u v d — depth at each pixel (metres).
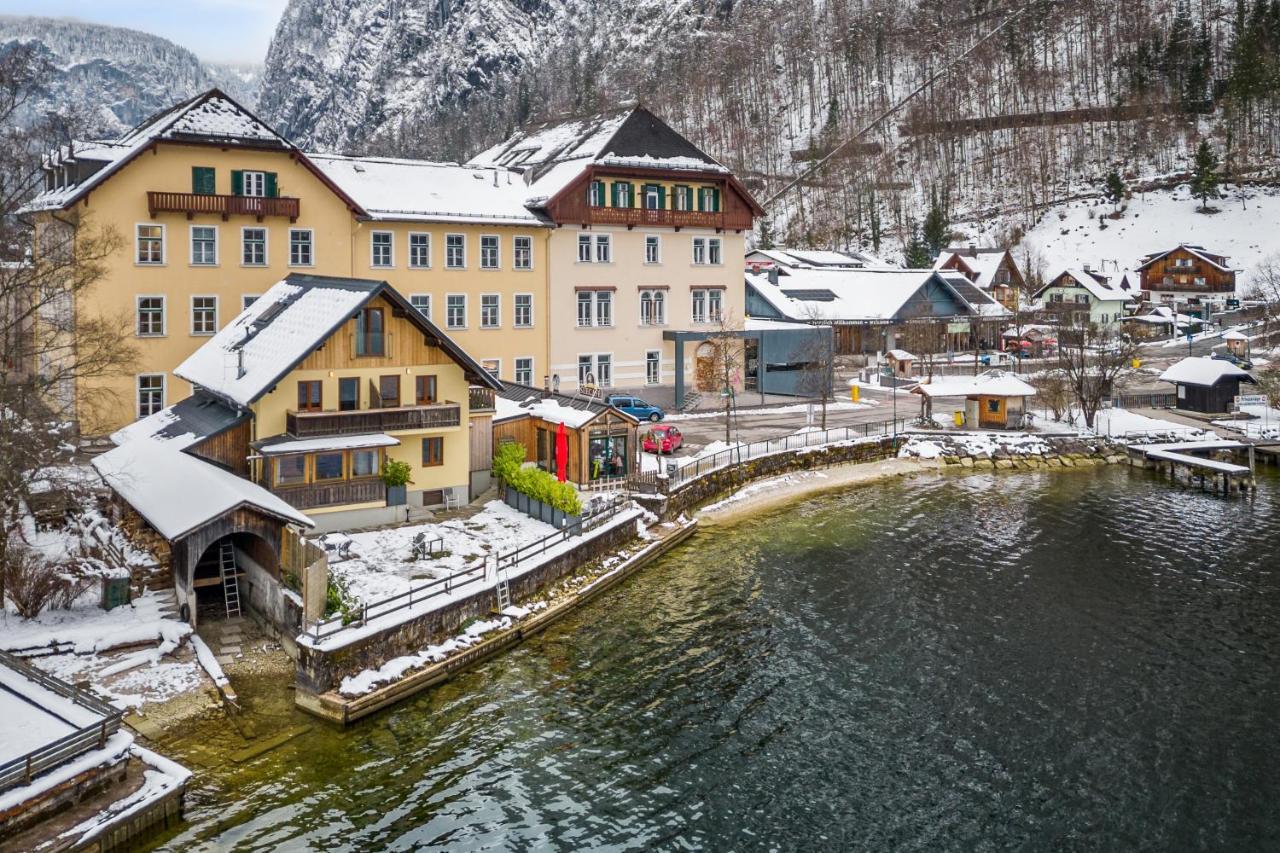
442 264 60.41
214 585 34.56
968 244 165.62
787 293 96.88
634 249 68.44
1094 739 26.59
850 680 30.11
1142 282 145.38
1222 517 49.34
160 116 58.31
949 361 94.06
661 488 46.12
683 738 26.53
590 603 36.41
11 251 34.59
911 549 43.56
